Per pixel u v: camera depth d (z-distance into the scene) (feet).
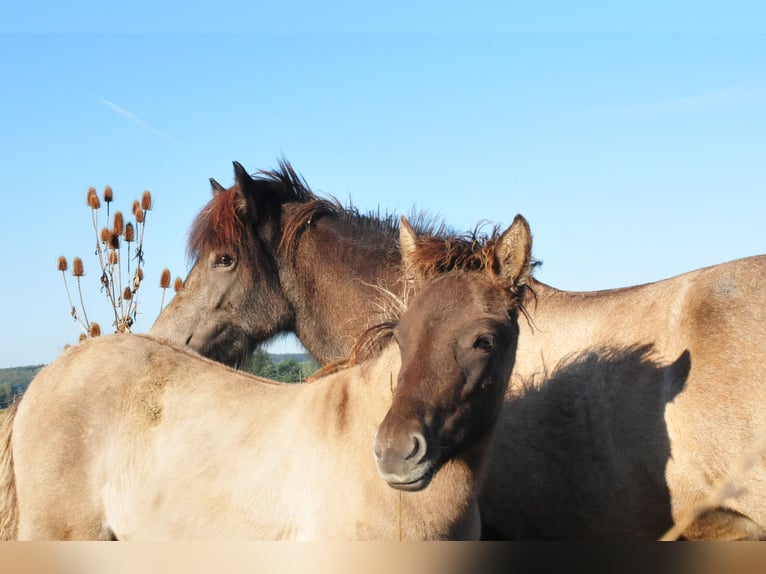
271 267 21.33
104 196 27.81
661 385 14.58
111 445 17.10
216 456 15.98
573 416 15.76
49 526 16.74
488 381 13.48
